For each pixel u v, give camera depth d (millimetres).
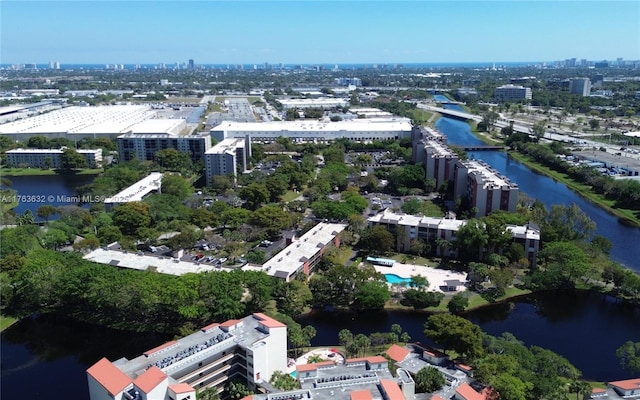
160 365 154375
